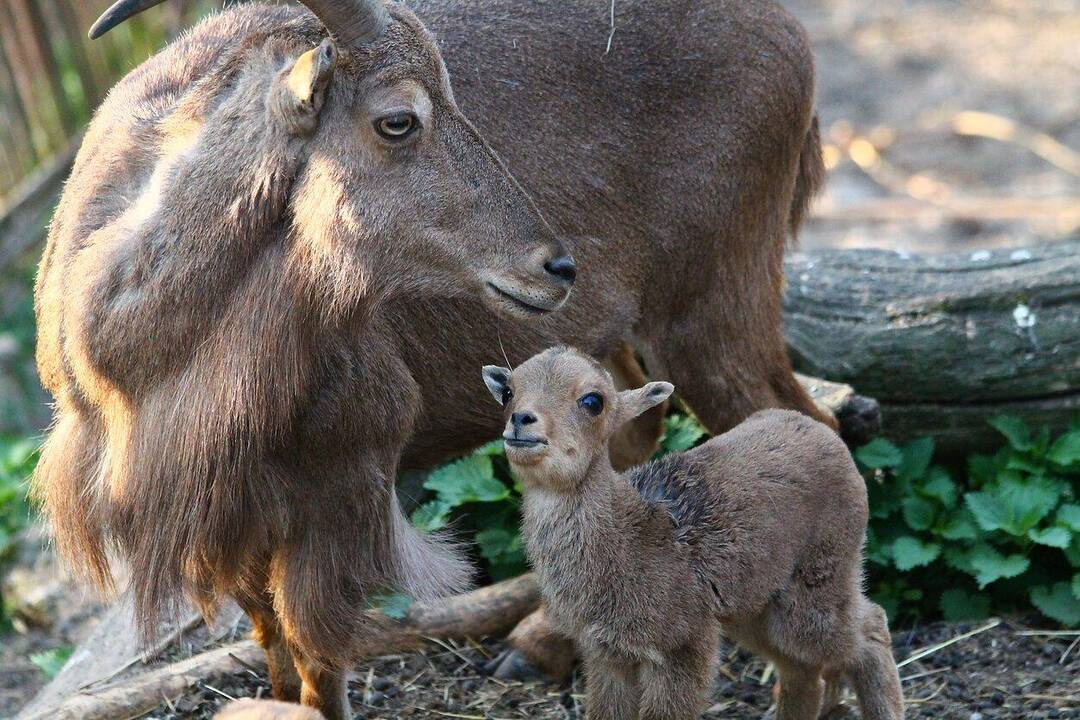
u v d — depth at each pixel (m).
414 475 12.87
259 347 8.42
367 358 8.91
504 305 8.77
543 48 10.52
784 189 11.51
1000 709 10.55
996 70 33.16
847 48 35.34
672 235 11.00
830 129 30.12
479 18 10.46
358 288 8.49
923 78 32.97
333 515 8.93
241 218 8.41
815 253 13.99
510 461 8.57
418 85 8.47
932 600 12.45
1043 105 30.80
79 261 8.84
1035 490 12.20
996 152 28.62
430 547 9.81
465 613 11.70
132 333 8.52
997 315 12.86
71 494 9.23
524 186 10.30
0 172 22.17
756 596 9.00
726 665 11.42
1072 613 11.66
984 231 24.77
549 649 11.16
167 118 8.95
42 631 14.79
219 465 8.50
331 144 8.41
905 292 13.16
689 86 10.91
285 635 9.29
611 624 8.65
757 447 9.35
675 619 8.66
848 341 13.07
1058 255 13.33
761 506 9.00
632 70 10.77
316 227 8.41
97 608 14.64
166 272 8.45
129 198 8.96
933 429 13.08
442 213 8.57
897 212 25.48
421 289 8.81
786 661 9.38
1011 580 12.21
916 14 37.59
